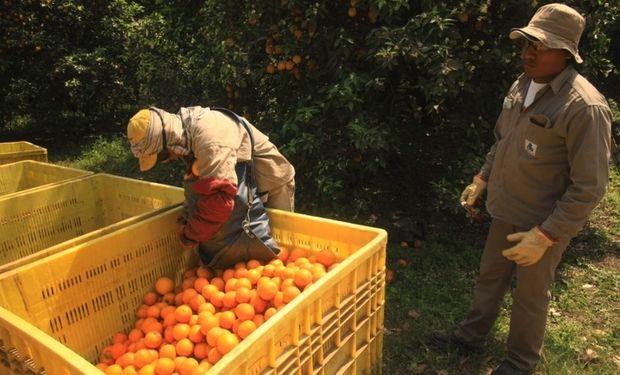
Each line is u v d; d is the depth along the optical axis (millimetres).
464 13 4027
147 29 6574
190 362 2107
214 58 5078
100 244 2607
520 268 2658
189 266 3174
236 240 2730
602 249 4586
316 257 2715
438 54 3867
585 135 2260
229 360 1608
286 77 5055
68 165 7961
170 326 2502
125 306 2775
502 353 3236
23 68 8883
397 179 5941
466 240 4855
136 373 2211
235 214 2701
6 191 4254
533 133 2447
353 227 2650
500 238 2846
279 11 4621
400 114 5059
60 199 3629
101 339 2650
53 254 2439
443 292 3984
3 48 8625
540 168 2496
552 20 2254
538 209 2574
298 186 5012
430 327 3564
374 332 2592
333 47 4582
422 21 4004
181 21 5977
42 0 8453
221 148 2432
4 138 9742
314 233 2818
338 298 2186
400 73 4742
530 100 2490
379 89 4414
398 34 4035
